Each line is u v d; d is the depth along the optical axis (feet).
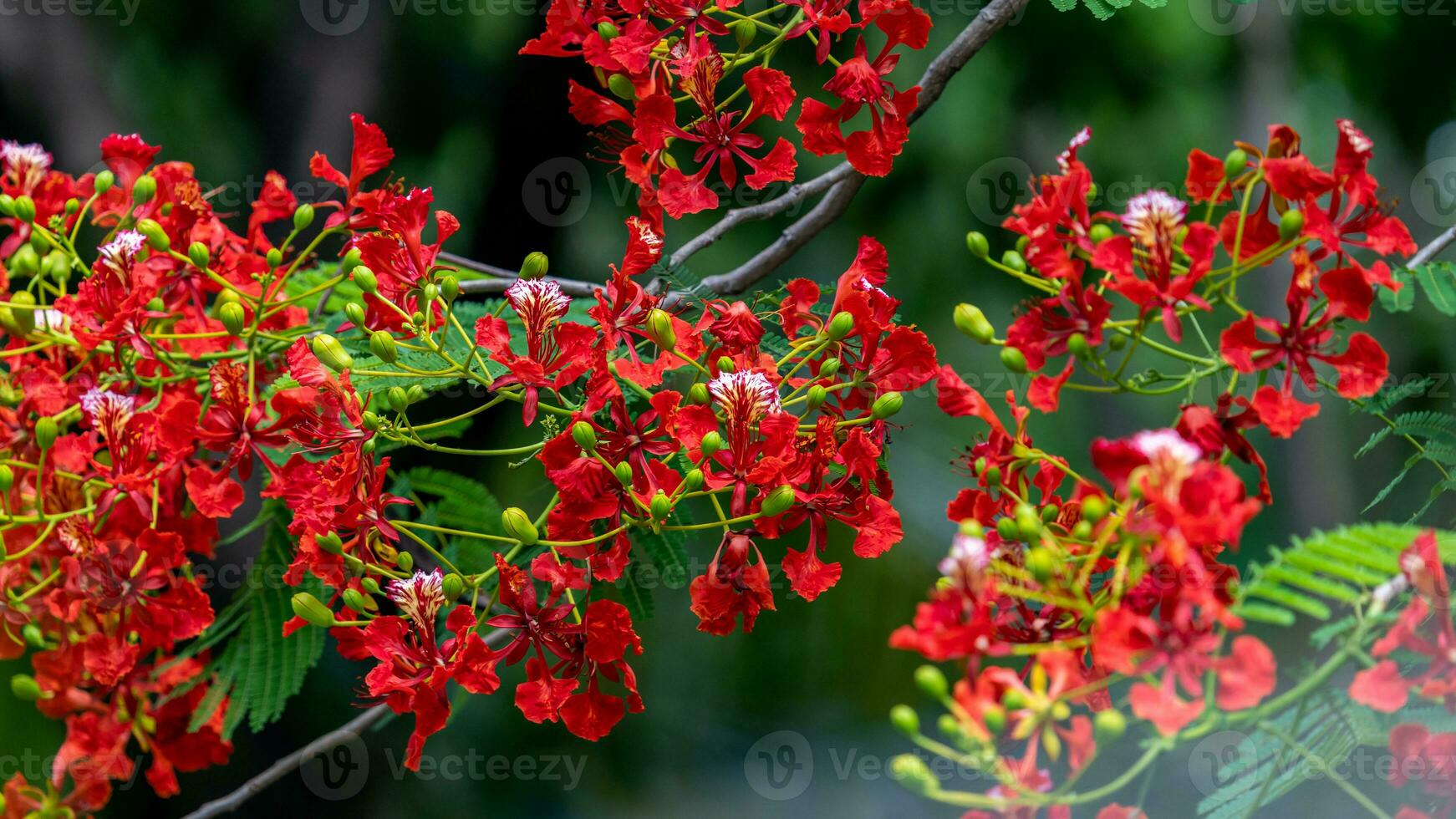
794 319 11.87
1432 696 10.95
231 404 11.94
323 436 11.70
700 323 11.75
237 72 23.70
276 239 18.16
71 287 12.92
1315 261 11.22
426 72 23.91
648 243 11.73
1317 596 11.19
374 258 11.75
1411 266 11.95
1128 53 27.04
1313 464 30.07
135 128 22.71
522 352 12.07
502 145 21.71
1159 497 10.89
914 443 30.17
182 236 12.37
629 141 12.09
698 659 27.81
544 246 22.07
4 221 12.43
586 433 11.53
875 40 21.59
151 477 11.97
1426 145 29.55
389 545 11.80
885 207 28.48
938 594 10.97
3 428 12.30
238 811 21.93
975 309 11.42
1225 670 10.91
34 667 12.50
